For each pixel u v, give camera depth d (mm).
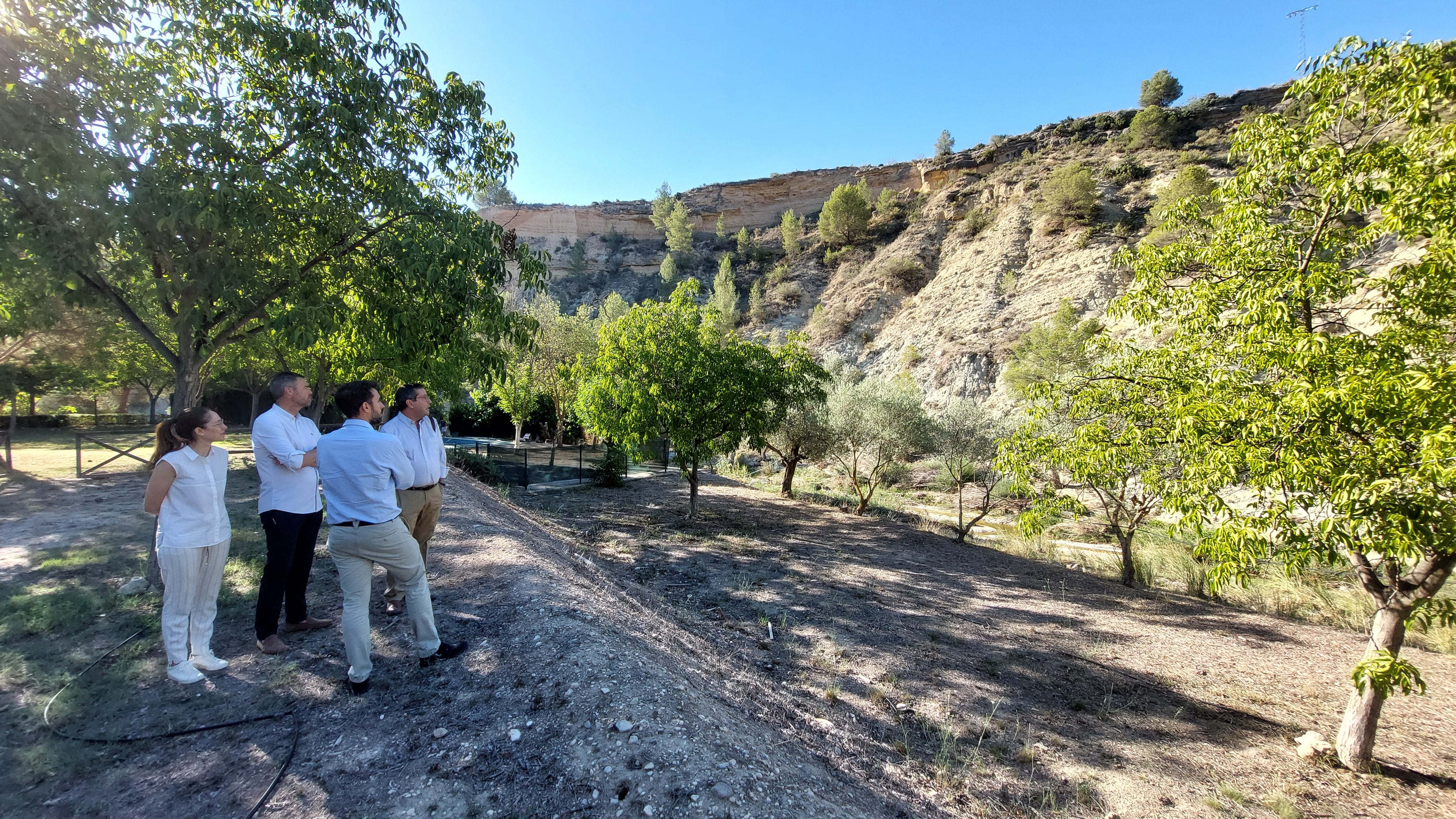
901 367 40312
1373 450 3609
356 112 5215
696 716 3246
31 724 2748
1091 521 16453
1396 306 4387
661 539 11211
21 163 3689
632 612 5672
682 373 12383
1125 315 6066
